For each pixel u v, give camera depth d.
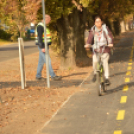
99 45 13.54
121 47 38.50
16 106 12.04
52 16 17.95
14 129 9.42
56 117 10.33
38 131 9.09
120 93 13.49
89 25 27.19
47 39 16.47
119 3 29.69
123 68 21.08
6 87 15.49
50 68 17.08
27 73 20.22
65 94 13.73
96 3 21.02
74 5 18.45
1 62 27.36
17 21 14.32
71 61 21.31
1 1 13.77
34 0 13.83
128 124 9.36
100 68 13.27
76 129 9.10
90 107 11.40
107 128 9.08
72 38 21.22
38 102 12.51
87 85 15.50
